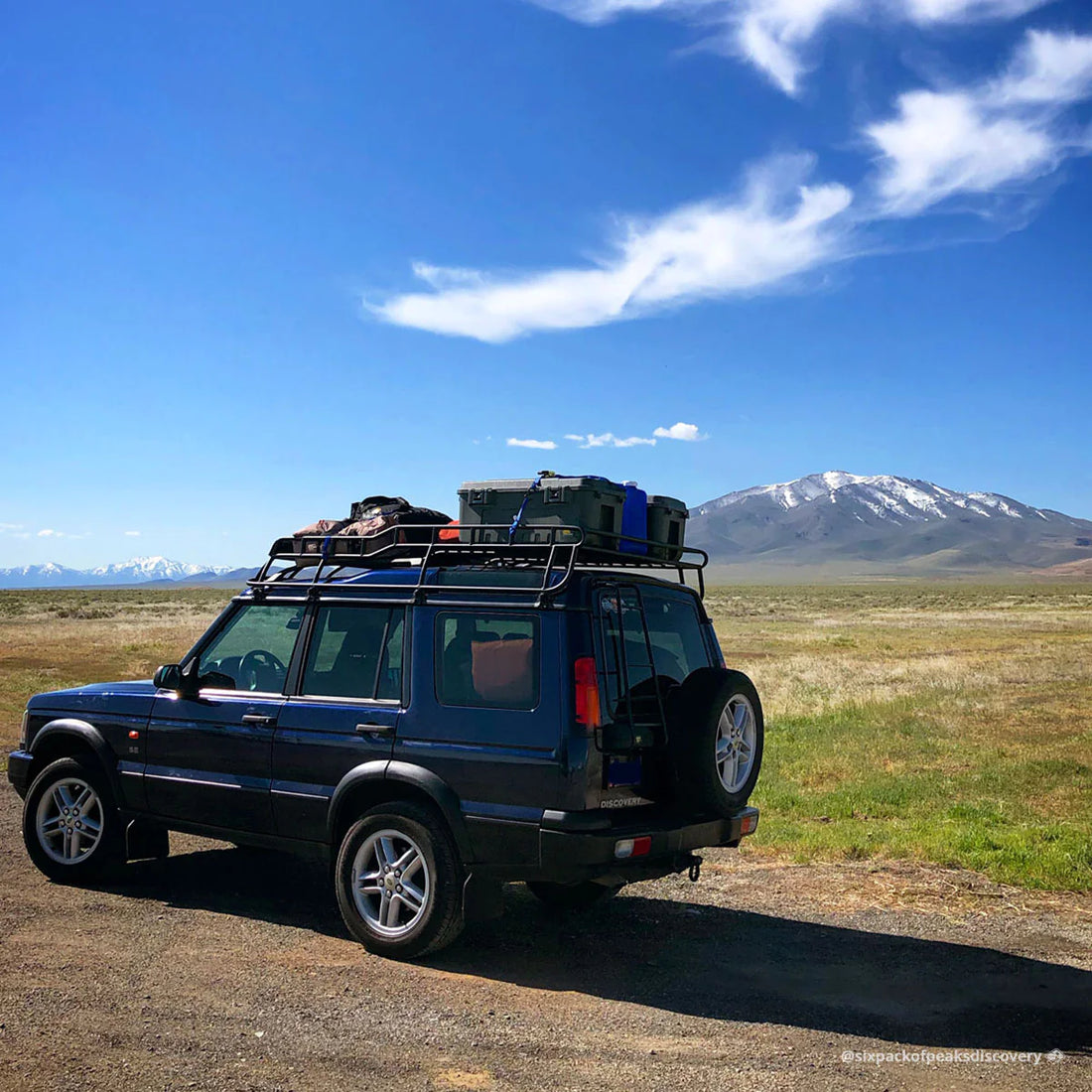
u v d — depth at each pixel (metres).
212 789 6.11
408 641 5.57
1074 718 16.02
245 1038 4.13
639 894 6.84
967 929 6.02
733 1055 4.09
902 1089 3.79
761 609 83.75
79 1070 3.77
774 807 9.99
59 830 6.83
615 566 5.80
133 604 79.94
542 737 5.00
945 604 97.94
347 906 5.43
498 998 4.73
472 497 5.79
